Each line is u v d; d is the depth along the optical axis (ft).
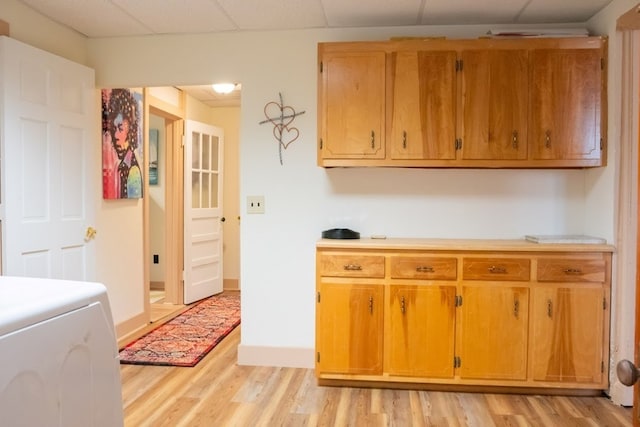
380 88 8.84
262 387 8.89
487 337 8.41
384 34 9.70
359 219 9.97
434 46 8.73
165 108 14.25
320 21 9.41
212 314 14.28
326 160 8.98
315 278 9.53
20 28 8.51
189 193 15.58
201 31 9.98
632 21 7.97
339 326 8.68
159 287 18.17
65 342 3.02
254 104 10.02
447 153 8.77
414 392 8.70
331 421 7.55
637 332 2.99
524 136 8.66
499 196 9.75
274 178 10.03
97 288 3.48
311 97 9.89
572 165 8.64
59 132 8.99
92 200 9.93
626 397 8.02
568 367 8.32
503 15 9.04
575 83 8.56
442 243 8.71
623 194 8.23
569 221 9.63
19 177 8.04
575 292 8.29
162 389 8.77
